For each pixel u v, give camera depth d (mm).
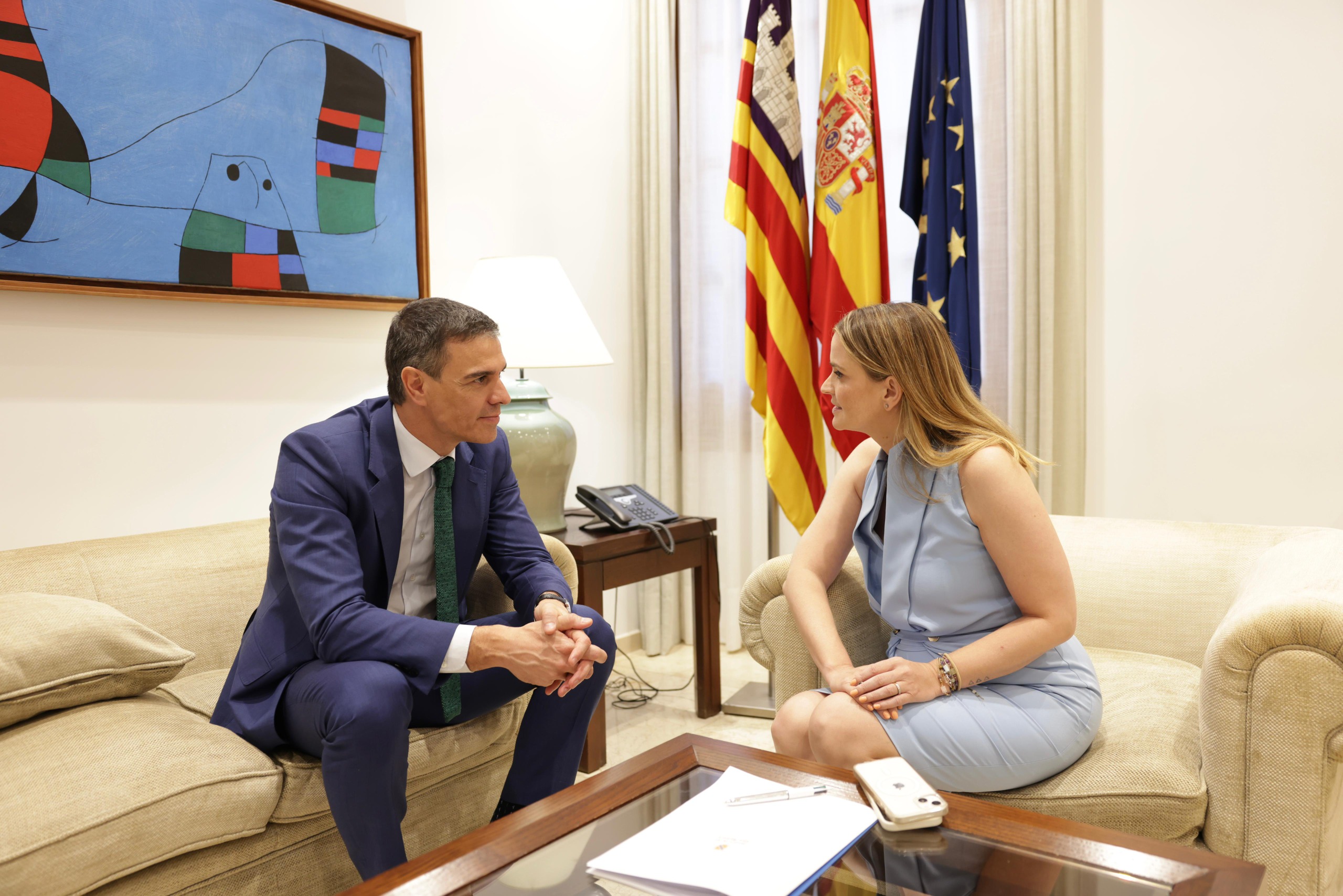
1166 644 1891
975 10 3025
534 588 1758
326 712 1422
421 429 1663
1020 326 2920
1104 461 3002
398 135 2729
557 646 1491
